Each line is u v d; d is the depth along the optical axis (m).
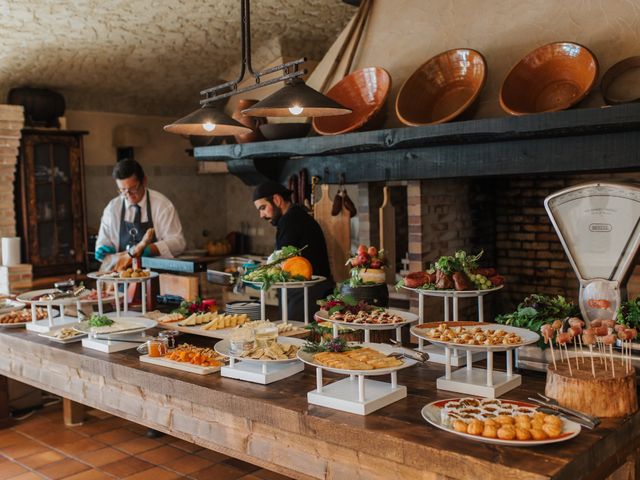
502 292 5.86
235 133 3.99
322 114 3.53
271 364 2.90
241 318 3.56
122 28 5.80
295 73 3.31
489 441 2.06
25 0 5.12
